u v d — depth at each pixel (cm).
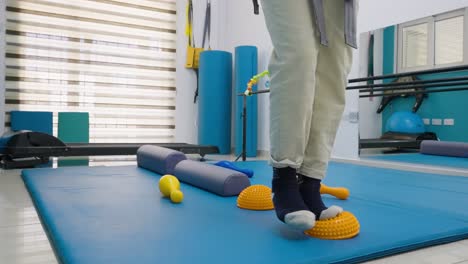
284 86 108
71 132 425
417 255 109
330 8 116
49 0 440
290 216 109
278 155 112
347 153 364
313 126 120
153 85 502
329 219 119
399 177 255
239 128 477
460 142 292
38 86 436
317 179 123
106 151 344
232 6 547
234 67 527
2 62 414
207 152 395
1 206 168
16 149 301
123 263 93
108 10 473
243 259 97
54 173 257
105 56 472
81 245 106
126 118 486
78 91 457
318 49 113
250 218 141
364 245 109
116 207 156
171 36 512
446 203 172
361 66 351
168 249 104
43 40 438
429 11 298
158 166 256
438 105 306
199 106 498
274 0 109
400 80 324
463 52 277
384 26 332
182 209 155
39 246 114
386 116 336
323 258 98
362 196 187
